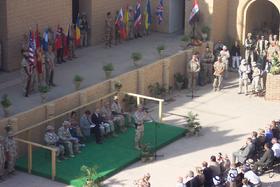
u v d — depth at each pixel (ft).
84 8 132.46
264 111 115.03
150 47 133.80
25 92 105.29
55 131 98.89
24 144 94.79
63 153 94.32
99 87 106.93
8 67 115.85
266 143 92.94
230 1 138.82
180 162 95.81
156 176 91.61
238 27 139.03
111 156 95.81
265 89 123.03
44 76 108.17
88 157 95.25
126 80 112.06
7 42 114.73
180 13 147.54
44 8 119.55
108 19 132.77
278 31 149.59
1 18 114.01
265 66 126.31
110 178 90.63
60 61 121.90
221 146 101.19
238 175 85.71
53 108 98.07
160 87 119.03
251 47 131.34
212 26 135.85
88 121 99.04
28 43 110.11
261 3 143.02
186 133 104.32
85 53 128.67
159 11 144.36
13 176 90.48
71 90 108.37
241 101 119.03
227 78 129.80
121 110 104.94
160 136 102.42
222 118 111.55
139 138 97.96
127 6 139.74
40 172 90.43
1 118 94.89
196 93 122.11
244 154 91.61
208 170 85.66
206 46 131.44
